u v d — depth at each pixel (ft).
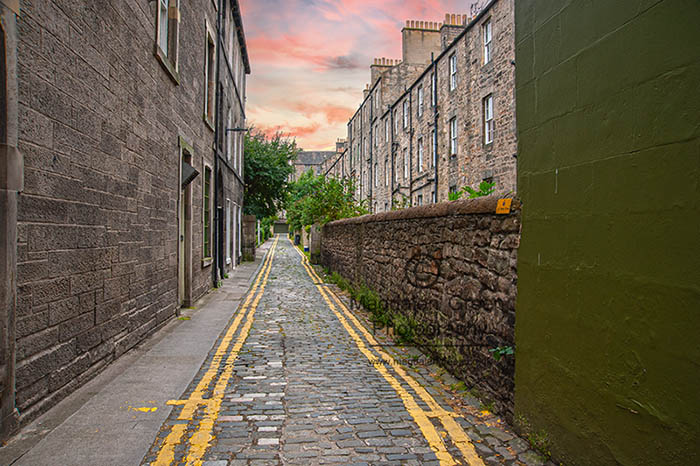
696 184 6.44
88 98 14.19
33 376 11.39
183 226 29.58
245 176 84.53
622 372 7.80
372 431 11.52
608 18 8.18
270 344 20.99
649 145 7.26
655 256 7.12
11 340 10.29
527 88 10.96
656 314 7.08
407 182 81.00
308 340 21.98
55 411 12.08
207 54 36.88
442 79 63.00
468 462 9.96
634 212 7.57
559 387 9.63
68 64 12.86
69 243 13.09
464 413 12.78
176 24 24.85
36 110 11.26
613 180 8.05
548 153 10.07
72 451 9.93
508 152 46.24
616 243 7.98
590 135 8.68
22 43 10.59
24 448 9.95
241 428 11.58
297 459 10.00
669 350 6.82
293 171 91.15
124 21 17.26
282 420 12.14
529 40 10.87
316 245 75.66
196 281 32.42
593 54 8.59
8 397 10.30
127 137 17.74
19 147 10.54
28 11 10.84
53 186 12.14
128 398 13.25
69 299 13.16
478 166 52.42
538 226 10.47
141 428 11.21
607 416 8.16
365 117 114.42
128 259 18.07
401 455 10.27
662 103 7.02
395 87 96.58
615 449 7.94
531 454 10.27
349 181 65.92
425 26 95.86
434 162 66.33
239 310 30.40
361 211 63.16
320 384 15.29
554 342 9.81
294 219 114.32
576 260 9.09
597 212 8.47
